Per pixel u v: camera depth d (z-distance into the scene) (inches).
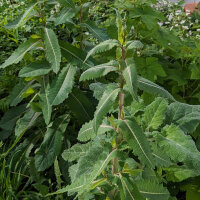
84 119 114.9
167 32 132.7
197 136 115.9
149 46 145.0
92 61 110.3
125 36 54.6
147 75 120.0
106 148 63.5
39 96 112.5
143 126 74.6
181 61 143.3
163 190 70.1
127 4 129.3
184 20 167.5
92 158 75.2
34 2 108.7
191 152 64.5
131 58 54.0
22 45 111.9
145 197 69.0
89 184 60.1
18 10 212.2
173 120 86.6
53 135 113.1
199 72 123.4
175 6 198.2
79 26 117.2
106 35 116.7
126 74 51.5
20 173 117.0
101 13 205.8
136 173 63.7
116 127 62.1
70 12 110.4
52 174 119.4
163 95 58.3
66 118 118.0
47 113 107.2
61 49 108.8
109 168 76.6
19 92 128.0
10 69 154.7
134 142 56.2
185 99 134.7
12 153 120.9
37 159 110.1
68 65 108.7
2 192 105.4
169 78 127.3
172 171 86.9
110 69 56.3
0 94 150.0
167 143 66.5
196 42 130.7
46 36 106.1
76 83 127.5
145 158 55.3
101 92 89.4
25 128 118.7
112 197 71.1
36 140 123.0
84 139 67.5
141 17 121.6
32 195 106.9
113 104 58.8
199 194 95.2
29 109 130.9
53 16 138.5
